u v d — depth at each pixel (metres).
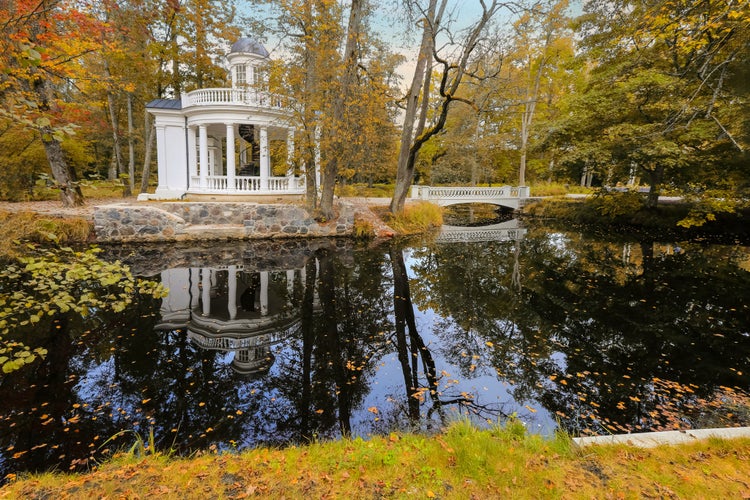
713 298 7.59
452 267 10.37
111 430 3.45
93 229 11.09
